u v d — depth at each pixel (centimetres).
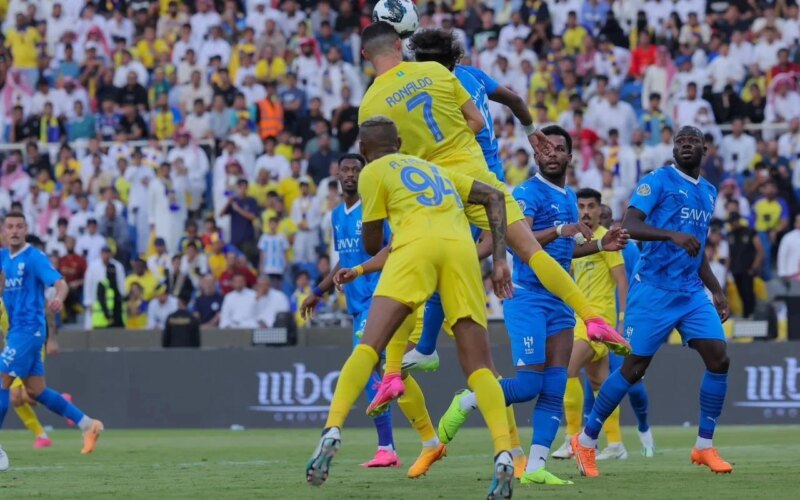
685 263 3095
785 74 7400
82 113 7994
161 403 5919
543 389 2877
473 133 2817
